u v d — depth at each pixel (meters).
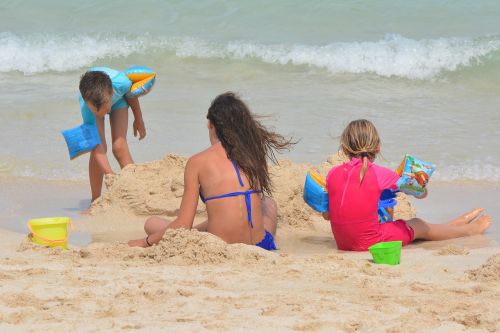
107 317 14.05
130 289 15.73
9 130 37.81
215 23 57.25
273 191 24.92
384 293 15.81
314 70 49.53
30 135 37.12
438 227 23.31
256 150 20.84
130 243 20.97
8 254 19.55
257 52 51.34
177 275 17.08
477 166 32.69
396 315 14.16
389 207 22.80
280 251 22.06
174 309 14.48
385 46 50.62
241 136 20.69
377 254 18.81
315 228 25.20
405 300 15.12
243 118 20.81
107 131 38.72
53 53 52.09
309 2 59.34
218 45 52.34
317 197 22.50
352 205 21.81
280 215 25.30
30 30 55.59
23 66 50.78
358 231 21.88
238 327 13.37
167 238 19.28
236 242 20.48
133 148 35.19
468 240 23.17
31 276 16.95
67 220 20.77
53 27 56.44
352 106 42.09
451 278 17.22
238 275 17.12
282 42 53.50
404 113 40.78
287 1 59.69
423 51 49.75
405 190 22.27
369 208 21.83
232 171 20.47
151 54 52.31
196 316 14.02
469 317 13.88
